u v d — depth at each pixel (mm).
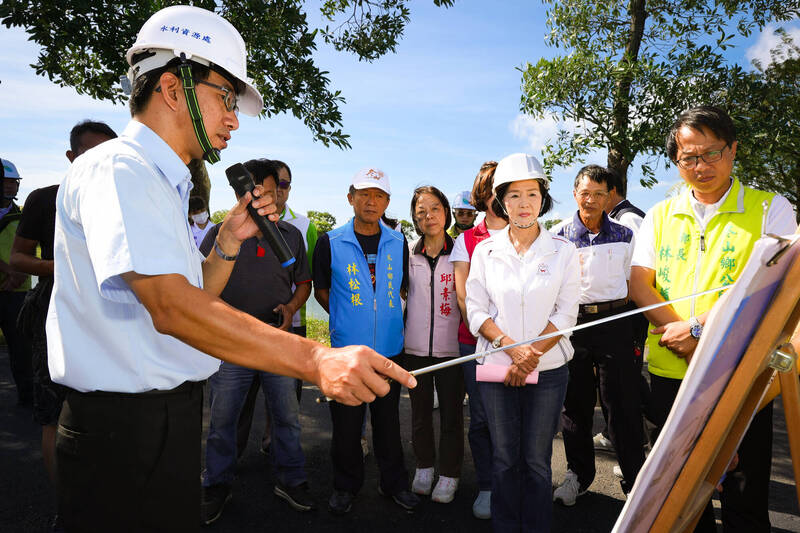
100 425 1131
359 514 2807
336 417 2740
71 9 5750
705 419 876
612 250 2883
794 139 7562
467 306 2504
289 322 2883
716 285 2035
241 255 2811
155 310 955
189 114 1183
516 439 2275
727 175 2031
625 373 2752
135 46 1178
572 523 2703
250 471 3305
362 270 2867
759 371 872
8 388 4750
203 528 2609
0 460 3242
